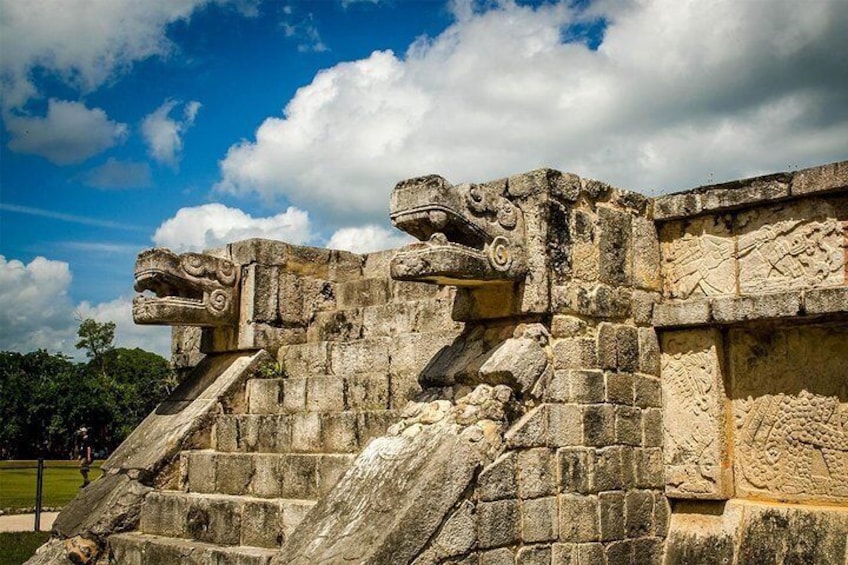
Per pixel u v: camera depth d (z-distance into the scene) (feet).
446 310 29.17
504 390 22.90
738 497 25.67
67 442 135.85
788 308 24.03
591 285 25.44
